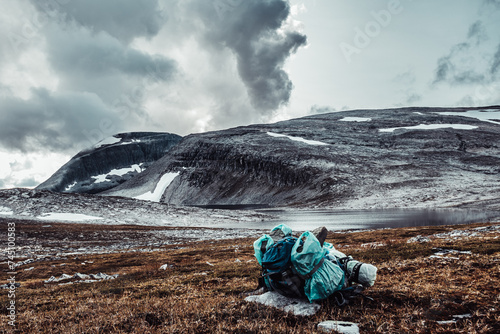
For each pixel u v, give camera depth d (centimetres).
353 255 1563
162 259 2758
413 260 1140
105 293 1094
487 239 1619
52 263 2839
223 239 4994
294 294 723
